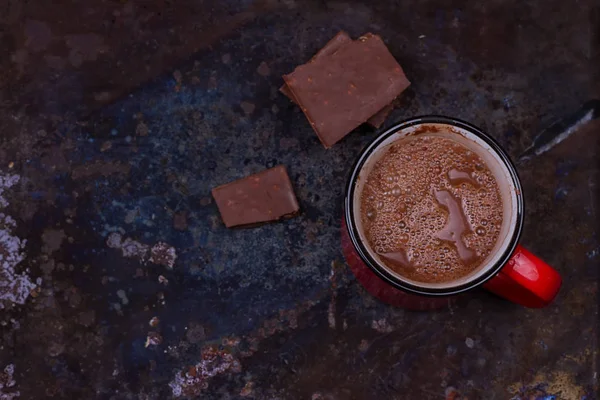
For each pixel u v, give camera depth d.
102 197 0.67
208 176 0.67
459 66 0.67
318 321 0.67
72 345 0.67
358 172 0.60
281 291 0.67
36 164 0.67
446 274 0.61
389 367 0.67
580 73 0.68
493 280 0.62
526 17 0.68
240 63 0.67
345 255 0.66
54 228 0.67
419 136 0.61
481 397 0.67
